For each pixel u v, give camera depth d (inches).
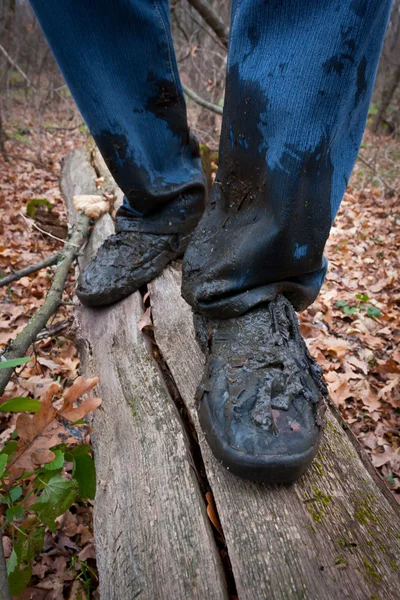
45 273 121.9
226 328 43.0
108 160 61.1
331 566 29.5
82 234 86.0
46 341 93.9
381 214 185.2
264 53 37.3
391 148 289.6
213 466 37.2
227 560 32.3
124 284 62.9
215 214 46.8
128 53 56.2
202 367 48.9
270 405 35.4
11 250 133.3
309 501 33.8
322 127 36.2
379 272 133.4
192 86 277.7
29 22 338.6
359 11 33.6
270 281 42.7
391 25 284.8
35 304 110.2
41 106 319.3
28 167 234.4
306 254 40.8
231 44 39.9
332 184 39.7
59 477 35.3
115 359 54.4
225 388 37.4
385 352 98.2
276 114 37.0
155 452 40.5
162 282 64.4
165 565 31.6
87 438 60.4
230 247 42.9
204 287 43.8
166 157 64.9
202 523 33.5
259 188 41.0
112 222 89.4
